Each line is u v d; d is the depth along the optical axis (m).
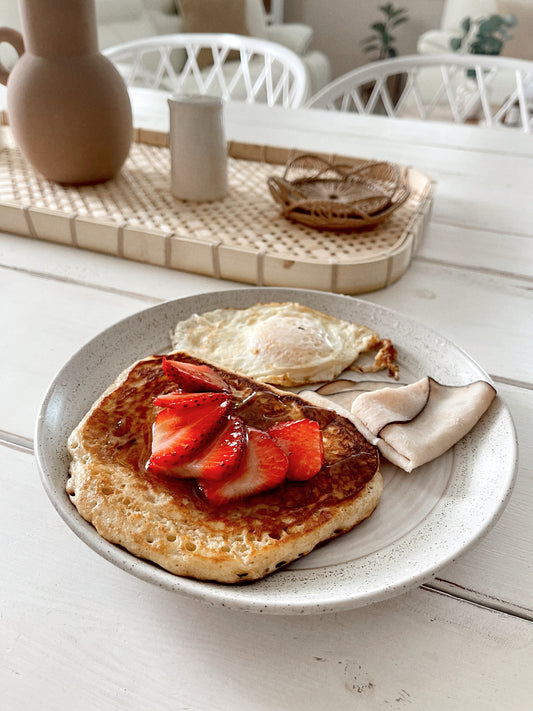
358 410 0.41
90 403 0.41
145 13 1.88
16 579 0.34
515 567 0.35
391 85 2.50
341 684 0.30
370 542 0.35
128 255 0.58
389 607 0.33
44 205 0.61
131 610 0.33
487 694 0.30
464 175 0.78
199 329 0.47
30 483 0.38
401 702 0.29
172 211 0.62
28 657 0.31
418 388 0.42
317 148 0.82
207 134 0.62
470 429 0.40
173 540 0.33
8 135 0.78
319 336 0.47
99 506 0.34
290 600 0.30
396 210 0.62
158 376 0.41
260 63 1.93
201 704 0.29
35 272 0.56
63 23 0.60
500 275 0.58
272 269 0.54
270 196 0.67
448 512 0.36
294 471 0.36
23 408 0.42
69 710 0.29
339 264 0.53
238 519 0.35
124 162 0.68
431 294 0.55
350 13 2.55
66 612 0.33
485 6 2.16
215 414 0.36
